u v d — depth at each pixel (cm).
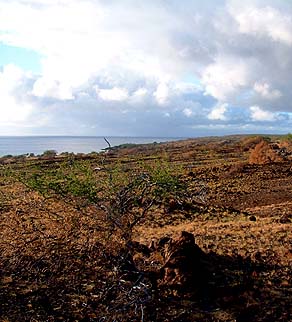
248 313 1168
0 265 1402
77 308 1182
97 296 1240
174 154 6944
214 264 1444
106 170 1392
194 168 4859
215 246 1691
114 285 1258
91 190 1281
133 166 1513
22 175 1368
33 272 1364
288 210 2798
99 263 1410
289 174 4475
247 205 3150
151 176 1334
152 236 1892
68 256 1453
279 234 1894
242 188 3769
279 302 1220
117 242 1485
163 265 1345
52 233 1642
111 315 1132
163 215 2483
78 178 1320
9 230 1789
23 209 2066
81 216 1639
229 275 1378
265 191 3647
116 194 1332
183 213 2559
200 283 1288
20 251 1475
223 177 4294
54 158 5600
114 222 1326
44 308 1180
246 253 1591
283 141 6981
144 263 1407
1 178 1545
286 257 1554
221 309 1185
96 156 1852
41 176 1334
